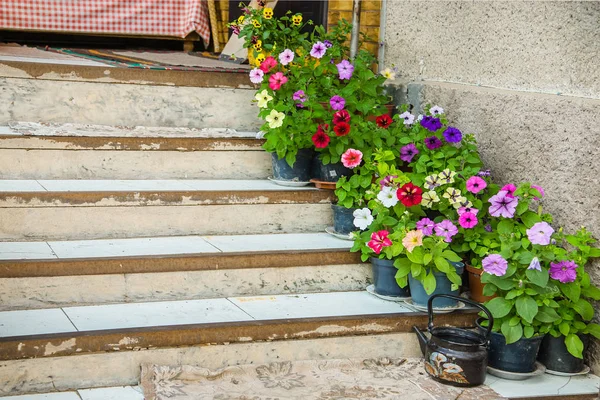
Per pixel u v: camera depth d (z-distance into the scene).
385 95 4.82
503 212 3.44
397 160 4.23
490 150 4.06
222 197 3.98
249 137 4.44
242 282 3.64
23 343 2.92
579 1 3.53
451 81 4.58
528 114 3.76
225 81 4.64
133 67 4.54
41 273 3.34
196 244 3.78
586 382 3.31
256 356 3.27
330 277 3.79
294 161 4.19
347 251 3.79
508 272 3.27
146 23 5.98
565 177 3.53
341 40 4.89
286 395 3.03
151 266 3.48
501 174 3.98
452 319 3.51
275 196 4.08
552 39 3.71
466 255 3.84
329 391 3.08
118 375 3.07
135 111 4.52
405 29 5.07
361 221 3.72
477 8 4.29
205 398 2.94
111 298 3.45
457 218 3.79
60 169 4.09
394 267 3.61
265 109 4.24
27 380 2.95
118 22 5.92
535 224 3.29
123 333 3.05
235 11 6.20
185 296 3.55
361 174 4.00
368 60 4.72
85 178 4.14
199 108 4.63
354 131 4.15
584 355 3.45
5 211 3.65
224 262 3.59
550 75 3.74
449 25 4.57
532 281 3.18
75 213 3.76
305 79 4.37
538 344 3.30
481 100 4.13
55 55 5.14
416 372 3.31
